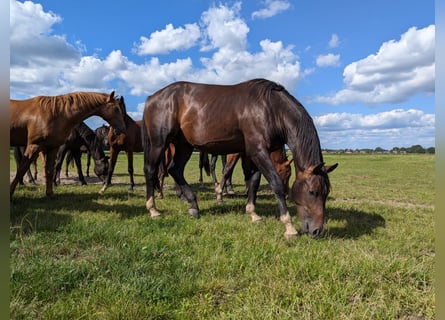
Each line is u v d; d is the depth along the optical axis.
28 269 2.79
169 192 9.22
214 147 5.29
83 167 20.80
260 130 4.72
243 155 5.69
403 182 15.10
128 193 8.46
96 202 6.68
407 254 3.80
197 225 4.75
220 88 5.32
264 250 3.59
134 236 4.09
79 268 2.91
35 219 4.54
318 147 4.43
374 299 2.60
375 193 10.62
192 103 5.31
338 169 25.02
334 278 2.88
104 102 6.48
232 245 3.80
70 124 6.21
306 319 2.28
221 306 2.46
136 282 2.70
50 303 2.38
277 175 4.63
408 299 2.60
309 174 4.22
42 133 5.91
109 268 2.99
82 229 4.23
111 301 2.39
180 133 5.64
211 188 11.12
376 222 5.55
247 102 4.87
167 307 2.38
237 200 7.80
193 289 2.68
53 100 6.07
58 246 3.60
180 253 3.53
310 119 4.52
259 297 2.56
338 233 4.60
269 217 5.59
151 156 5.64
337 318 2.29
